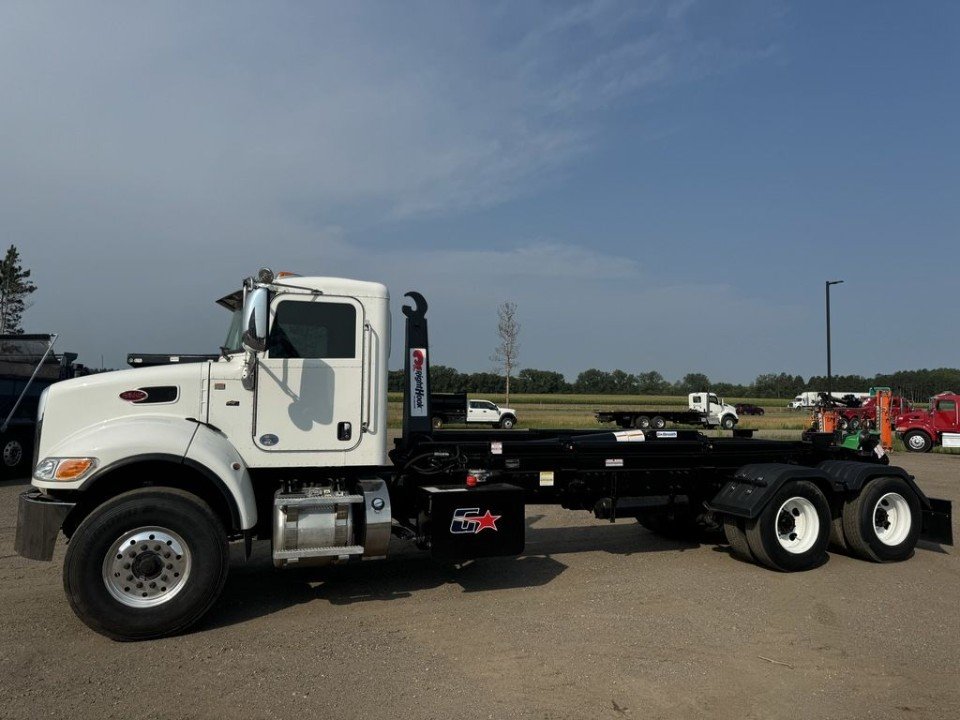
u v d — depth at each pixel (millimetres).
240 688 4289
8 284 41812
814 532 7434
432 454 6809
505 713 3971
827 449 8539
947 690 4363
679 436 8344
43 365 14180
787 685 4410
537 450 7230
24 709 3990
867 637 5305
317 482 6184
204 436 5582
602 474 7703
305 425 5973
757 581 6922
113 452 5230
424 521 6457
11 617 5645
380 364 6211
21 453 13672
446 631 5352
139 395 5672
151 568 5172
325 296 6094
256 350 5504
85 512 5461
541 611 5879
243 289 5883
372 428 6148
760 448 8344
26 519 5215
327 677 4461
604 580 6918
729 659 4824
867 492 7754
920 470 18484
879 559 7723
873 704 4152
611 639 5191
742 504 7355
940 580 7031
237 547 8180
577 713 3984
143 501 5160
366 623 5539
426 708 4027
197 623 5477
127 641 5105
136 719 3871
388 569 7289
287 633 5297
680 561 7793
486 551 6305
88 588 4992
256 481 6117
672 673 4566
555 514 11039
